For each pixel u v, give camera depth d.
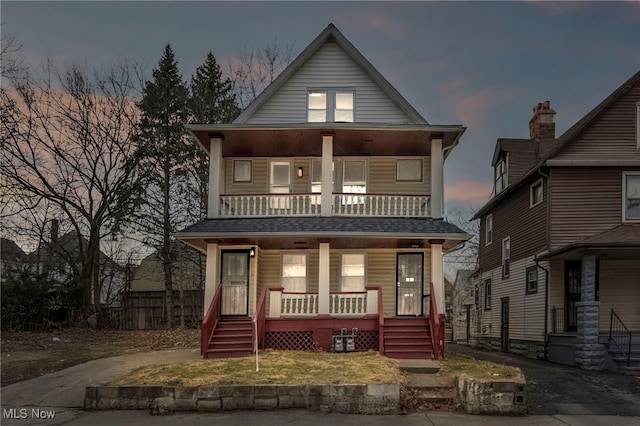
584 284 15.81
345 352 14.26
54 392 10.91
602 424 9.09
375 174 17.73
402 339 14.19
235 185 17.83
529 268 20.36
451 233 14.87
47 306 23.23
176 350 16.20
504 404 9.59
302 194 16.41
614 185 18.22
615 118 18.50
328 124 15.55
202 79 29.53
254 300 16.14
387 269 16.98
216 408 9.61
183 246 27.42
